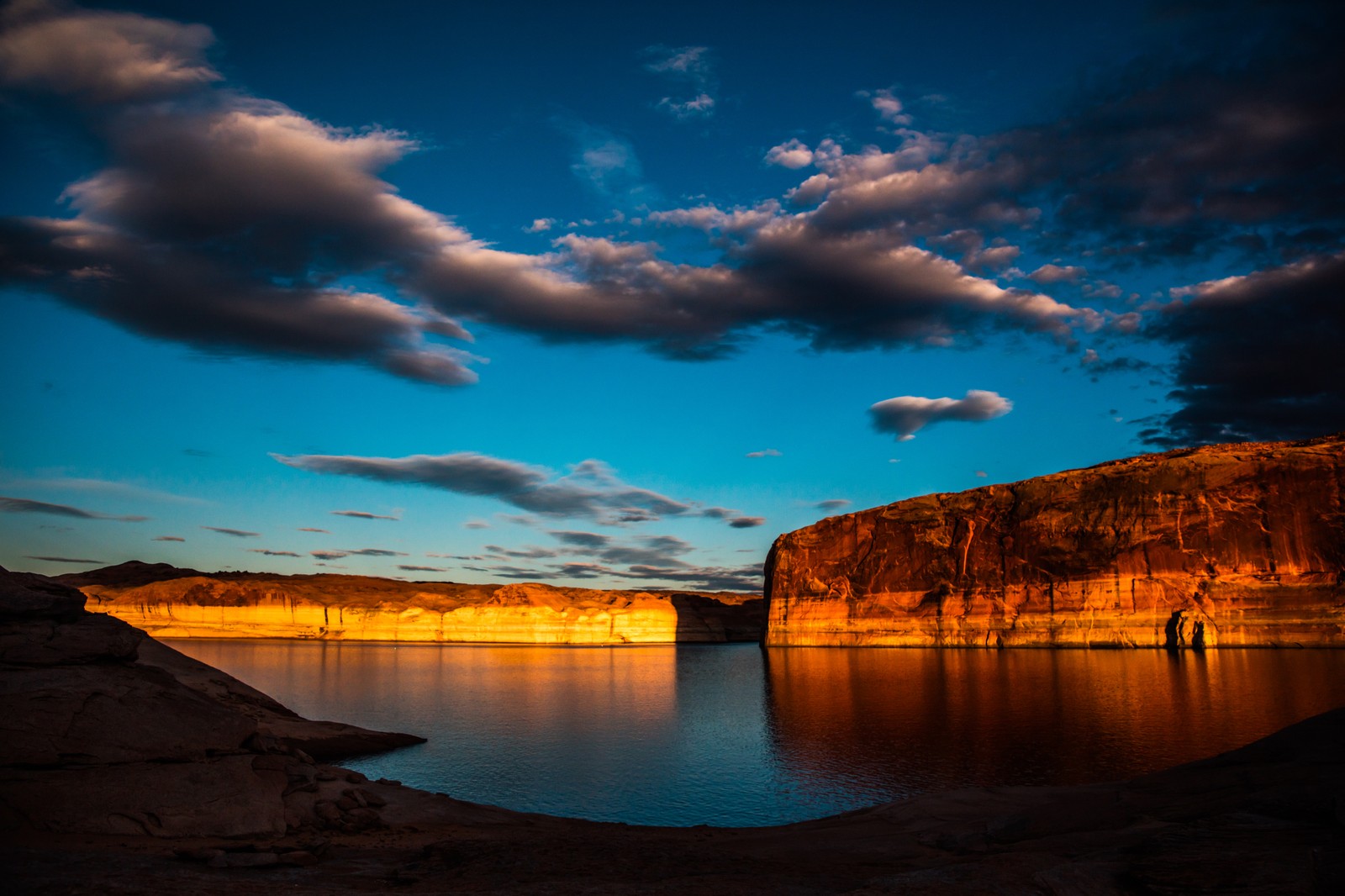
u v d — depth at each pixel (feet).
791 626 612.29
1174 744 136.87
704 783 123.75
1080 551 455.22
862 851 58.65
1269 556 393.70
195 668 147.64
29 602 64.28
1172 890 34.40
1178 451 499.10
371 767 136.98
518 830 73.87
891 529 570.46
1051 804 65.26
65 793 54.24
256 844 54.70
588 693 284.82
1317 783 47.21
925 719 183.32
